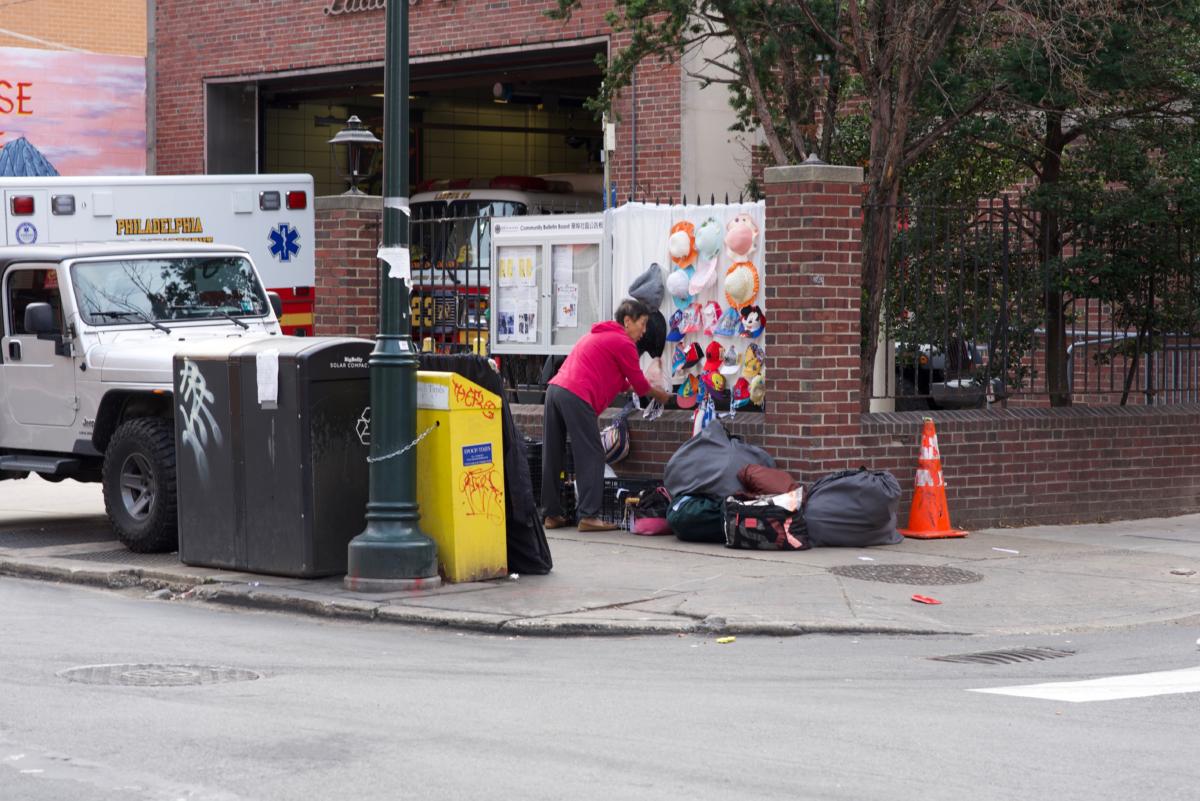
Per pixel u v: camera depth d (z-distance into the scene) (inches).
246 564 708.0
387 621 625.9
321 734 423.8
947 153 986.7
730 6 911.7
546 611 622.8
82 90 1646.2
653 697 480.7
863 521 784.9
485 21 1396.4
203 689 484.4
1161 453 959.6
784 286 816.9
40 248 854.5
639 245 912.3
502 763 394.6
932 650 574.9
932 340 882.8
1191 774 391.5
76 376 826.8
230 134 1644.9
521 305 979.9
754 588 673.0
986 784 379.9
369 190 1790.1
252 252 1239.5
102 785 369.7
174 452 767.1
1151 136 956.6
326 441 690.2
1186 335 995.9
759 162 1193.4
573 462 849.5
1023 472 896.3
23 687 482.3
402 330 673.0
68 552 786.2
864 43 896.3
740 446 812.0
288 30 1556.3
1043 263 935.7
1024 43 884.6
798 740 422.3
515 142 1913.1
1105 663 549.0
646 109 1288.1
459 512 681.0
